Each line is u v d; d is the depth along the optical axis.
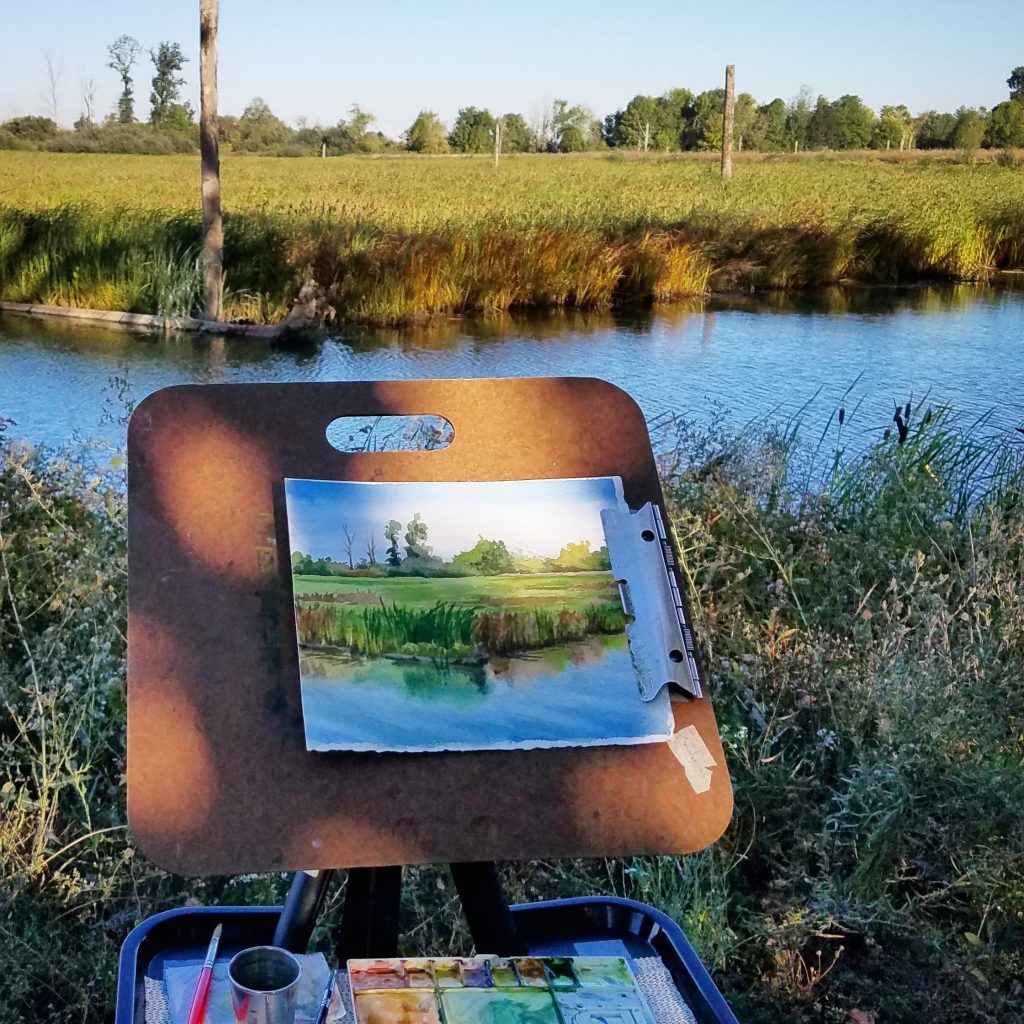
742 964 2.64
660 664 1.57
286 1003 1.39
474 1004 1.47
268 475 1.60
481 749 1.48
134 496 1.55
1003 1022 2.48
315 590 1.51
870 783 2.75
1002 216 22.20
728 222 21.41
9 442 4.66
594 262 16.59
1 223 15.68
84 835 2.73
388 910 1.63
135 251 14.57
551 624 1.57
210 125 13.54
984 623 3.66
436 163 64.12
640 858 2.75
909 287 19.64
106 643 3.12
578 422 1.74
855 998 2.56
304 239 15.44
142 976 1.58
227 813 1.41
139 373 10.83
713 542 4.17
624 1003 1.50
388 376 11.16
